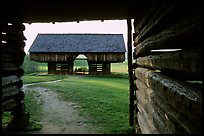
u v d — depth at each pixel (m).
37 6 6.64
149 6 5.21
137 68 8.03
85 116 10.05
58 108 11.68
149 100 5.33
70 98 14.44
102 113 10.59
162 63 4.06
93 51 37.06
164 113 3.81
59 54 37.81
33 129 7.93
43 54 38.09
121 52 36.97
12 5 6.46
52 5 6.58
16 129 7.79
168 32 3.67
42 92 16.88
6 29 6.77
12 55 7.47
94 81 25.67
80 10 7.27
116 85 21.91
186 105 2.67
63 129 8.05
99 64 38.28
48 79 27.11
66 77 31.50
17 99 7.75
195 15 2.52
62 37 40.41
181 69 2.98
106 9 7.20
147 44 5.51
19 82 8.02
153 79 4.67
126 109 11.44
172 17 3.67
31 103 12.84
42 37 40.59
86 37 40.06
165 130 3.55
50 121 9.19
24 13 7.55
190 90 2.86
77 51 37.28
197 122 2.43
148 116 5.39
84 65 62.38
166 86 3.56
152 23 4.83
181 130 2.84
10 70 7.12
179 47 4.10
